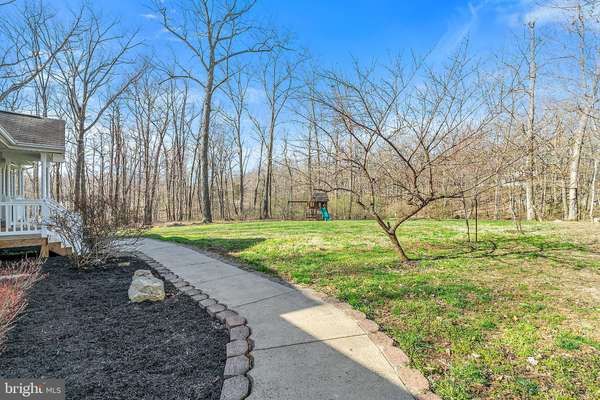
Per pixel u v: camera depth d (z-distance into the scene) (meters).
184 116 26.41
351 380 2.21
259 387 2.15
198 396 2.11
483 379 2.18
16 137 8.24
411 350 2.59
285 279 4.88
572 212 14.15
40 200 7.63
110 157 24.14
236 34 17.02
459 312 3.34
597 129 10.77
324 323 3.16
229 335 3.02
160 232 11.38
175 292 4.39
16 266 5.97
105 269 5.80
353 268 5.24
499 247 6.92
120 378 2.34
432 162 4.53
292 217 22.36
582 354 2.49
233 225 13.77
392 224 12.21
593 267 5.14
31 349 2.80
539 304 3.54
